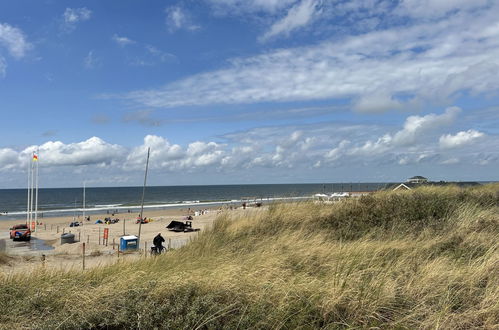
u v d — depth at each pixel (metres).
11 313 4.84
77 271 6.84
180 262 7.32
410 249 6.78
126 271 6.35
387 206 10.03
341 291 4.60
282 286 4.86
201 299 4.60
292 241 8.23
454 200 10.45
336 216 10.07
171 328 4.18
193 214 70.94
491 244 6.62
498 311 4.17
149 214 76.75
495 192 12.09
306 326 4.12
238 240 9.56
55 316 4.61
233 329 4.12
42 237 42.84
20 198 167.75
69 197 175.25
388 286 4.75
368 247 6.89
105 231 33.03
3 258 12.62
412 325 4.09
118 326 4.49
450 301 4.45
